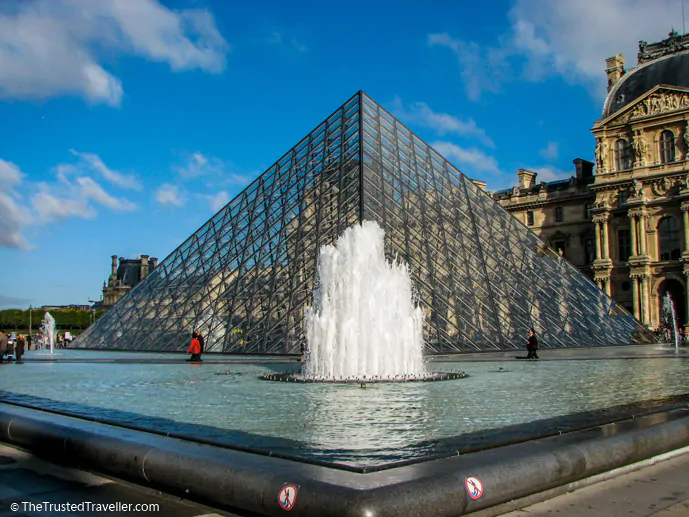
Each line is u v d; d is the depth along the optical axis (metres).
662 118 102.75
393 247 54.34
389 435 15.18
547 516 10.19
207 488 10.66
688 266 98.81
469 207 64.81
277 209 62.38
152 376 33.88
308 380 30.81
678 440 14.17
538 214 126.00
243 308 56.50
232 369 38.75
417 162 65.00
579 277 67.94
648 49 111.31
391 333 34.78
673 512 10.26
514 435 13.09
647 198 104.44
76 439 13.55
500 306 57.22
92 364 44.69
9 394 22.67
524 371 35.53
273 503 9.64
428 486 9.45
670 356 48.84
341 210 56.38
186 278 64.31
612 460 12.35
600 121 109.69
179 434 13.63
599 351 56.47
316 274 53.69
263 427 16.50
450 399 22.59
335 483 9.46
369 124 62.97
